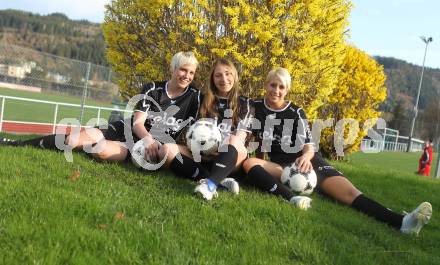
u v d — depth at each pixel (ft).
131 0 25.53
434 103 216.74
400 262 11.28
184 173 15.80
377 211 15.16
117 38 25.72
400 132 205.87
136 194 13.15
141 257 8.94
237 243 10.50
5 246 8.38
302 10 23.04
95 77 58.08
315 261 10.25
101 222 10.28
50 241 8.68
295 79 23.99
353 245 11.75
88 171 15.26
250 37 22.71
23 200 10.70
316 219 13.33
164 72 24.71
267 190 15.30
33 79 58.49
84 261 8.18
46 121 66.74
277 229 11.98
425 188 26.00
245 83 23.72
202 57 22.68
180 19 22.30
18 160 15.07
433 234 14.73
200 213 12.09
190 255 9.32
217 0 22.56
